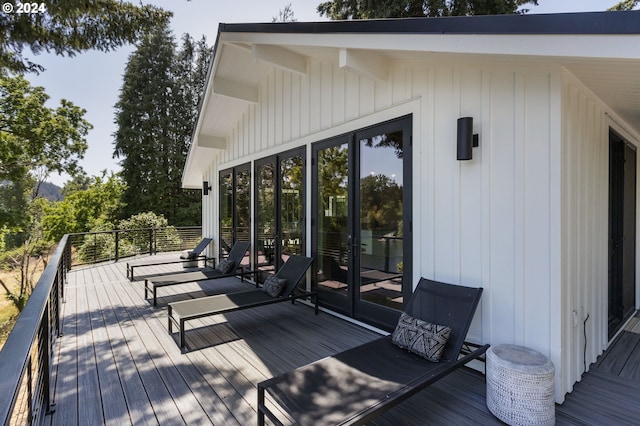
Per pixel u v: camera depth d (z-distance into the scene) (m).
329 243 4.57
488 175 2.79
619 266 3.83
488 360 2.27
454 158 3.03
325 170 4.65
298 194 5.26
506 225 2.69
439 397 2.43
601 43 1.77
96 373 2.81
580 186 2.77
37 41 5.02
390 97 3.65
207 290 5.83
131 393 2.50
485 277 2.82
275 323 4.07
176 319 4.20
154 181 19.73
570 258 2.56
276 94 5.79
